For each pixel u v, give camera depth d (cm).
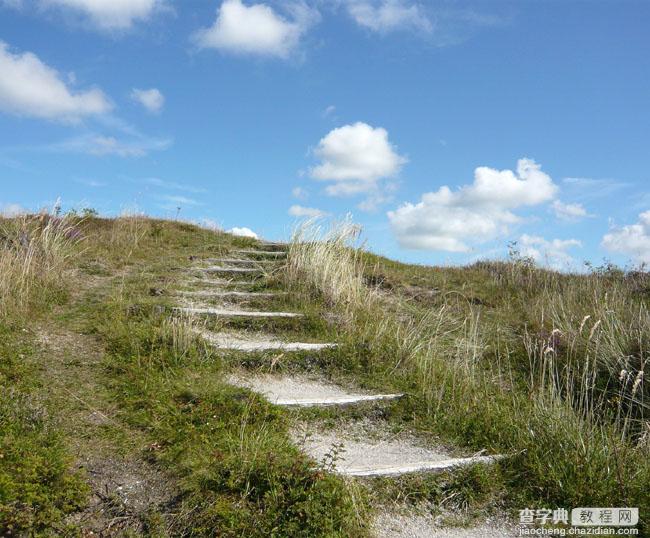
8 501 363
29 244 842
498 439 525
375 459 491
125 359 586
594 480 448
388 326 785
